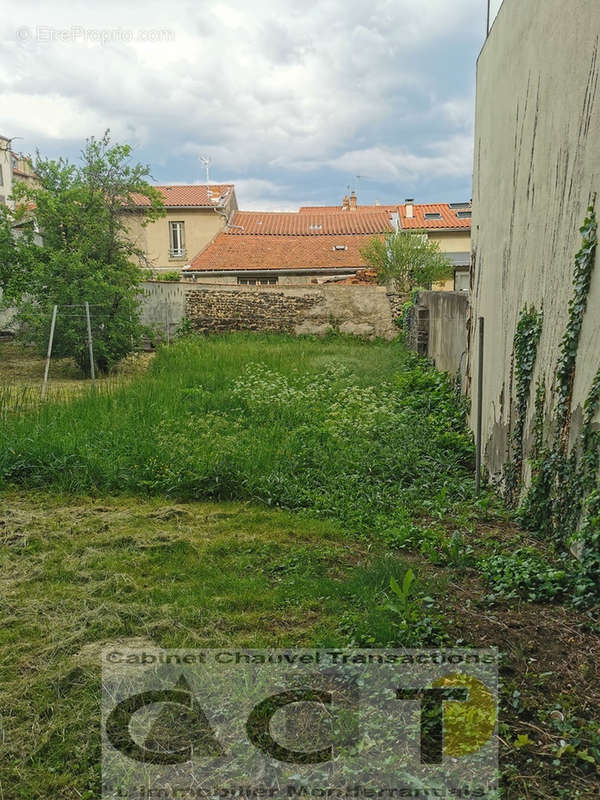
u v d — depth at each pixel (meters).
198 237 27.03
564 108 4.29
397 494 5.35
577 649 2.96
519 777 2.17
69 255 12.95
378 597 3.46
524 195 5.25
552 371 4.45
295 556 4.12
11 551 4.21
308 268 22.31
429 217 27.02
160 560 4.09
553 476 4.32
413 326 15.09
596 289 3.74
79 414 7.34
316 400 8.67
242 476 5.50
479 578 3.81
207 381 10.12
